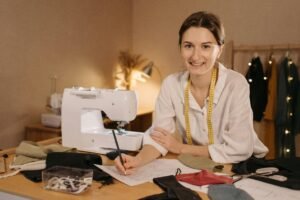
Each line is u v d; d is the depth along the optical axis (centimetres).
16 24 287
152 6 427
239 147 139
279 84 335
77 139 161
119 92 156
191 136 157
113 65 411
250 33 373
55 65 329
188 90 154
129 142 152
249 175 121
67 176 111
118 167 125
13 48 287
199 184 112
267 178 116
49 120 284
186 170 129
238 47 374
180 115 158
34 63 307
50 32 320
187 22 136
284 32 354
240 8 375
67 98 162
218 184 112
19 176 120
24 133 301
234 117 143
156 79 433
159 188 110
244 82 148
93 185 112
